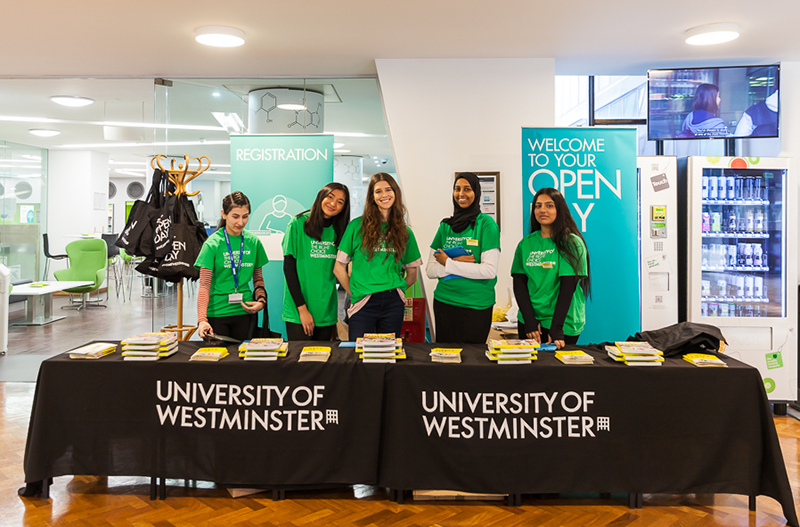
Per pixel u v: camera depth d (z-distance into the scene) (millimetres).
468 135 4680
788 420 4125
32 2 3404
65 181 11258
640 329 4320
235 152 4715
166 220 3545
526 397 2604
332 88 5180
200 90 5168
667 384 2570
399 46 4309
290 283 3301
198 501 2709
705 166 4332
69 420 2633
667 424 2570
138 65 4816
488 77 4664
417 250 3260
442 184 4699
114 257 11016
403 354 2699
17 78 5293
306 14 3629
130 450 2643
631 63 4812
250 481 2648
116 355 2762
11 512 2578
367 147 5191
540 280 3170
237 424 2639
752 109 4609
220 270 3348
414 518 2562
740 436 2549
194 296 5152
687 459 2566
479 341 3408
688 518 2578
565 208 3105
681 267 4586
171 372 2643
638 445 2584
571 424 2596
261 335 3521
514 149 4676
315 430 2633
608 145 4234
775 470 2492
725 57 4633
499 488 2615
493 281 3420
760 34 4062
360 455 2619
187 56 4543
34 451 2617
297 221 3352
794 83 4734
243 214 3293
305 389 2627
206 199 5180
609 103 5434
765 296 4465
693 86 4648
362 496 2783
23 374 5117
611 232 4238
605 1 3441
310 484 2664
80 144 10523
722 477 2557
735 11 3619
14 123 8367
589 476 2596
